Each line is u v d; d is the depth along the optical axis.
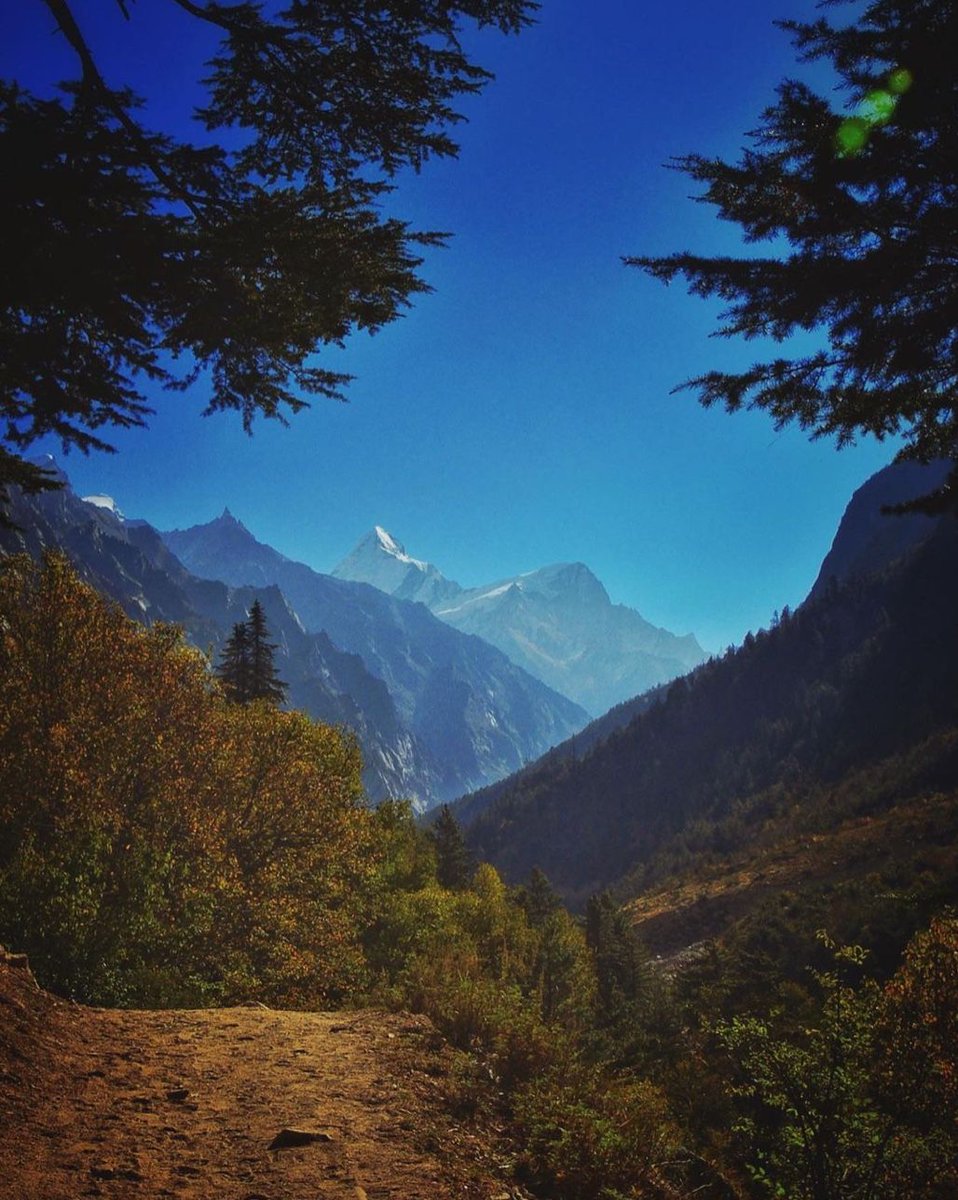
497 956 25.98
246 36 5.50
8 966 7.80
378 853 28.19
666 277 5.56
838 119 4.87
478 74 5.74
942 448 6.40
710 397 6.07
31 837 13.02
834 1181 13.10
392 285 5.70
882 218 5.09
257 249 5.09
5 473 5.81
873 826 121.88
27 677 18.23
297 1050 7.27
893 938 53.53
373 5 5.29
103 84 5.14
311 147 6.26
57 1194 4.17
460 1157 5.30
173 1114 5.59
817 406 6.05
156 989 10.91
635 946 68.38
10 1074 5.75
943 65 4.45
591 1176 5.47
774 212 5.36
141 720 18.97
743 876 119.94
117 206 5.16
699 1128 14.80
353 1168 4.84
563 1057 7.80
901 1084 13.50
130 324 5.13
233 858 17.91
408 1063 7.04
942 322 4.96
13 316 5.28
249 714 25.34
